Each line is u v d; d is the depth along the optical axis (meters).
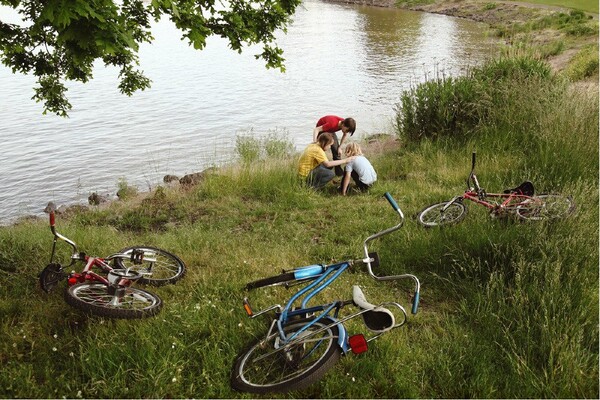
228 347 4.40
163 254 5.98
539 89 11.22
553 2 57.41
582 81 20.91
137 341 4.43
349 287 5.72
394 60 35.97
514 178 8.96
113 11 5.42
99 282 4.90
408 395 4.03
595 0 55.78
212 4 7.58
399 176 10.88
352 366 4.24
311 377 3.80
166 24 64.44
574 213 6.40
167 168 16.62
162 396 3.93
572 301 4.93
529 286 5.18
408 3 74.88
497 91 11.81
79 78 8.95
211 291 5.47
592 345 4.59
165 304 5.12
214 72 35.44
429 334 4.75
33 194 14.71
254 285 4.36
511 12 55.09
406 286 5.86
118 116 24.36
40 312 4.99
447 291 5.70
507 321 4.87
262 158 14.12
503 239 6.10
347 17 65.69
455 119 12.24
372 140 16.25
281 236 7.63
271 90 29.19
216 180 10.34
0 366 4.26
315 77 32.19
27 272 5.95
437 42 42.78
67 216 10.62
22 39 7.25
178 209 9.23
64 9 4.75
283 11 8.19
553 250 5.55
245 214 8.84
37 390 3.96
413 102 12.93
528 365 4.31
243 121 23.02
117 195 13.41
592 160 8.82
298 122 22.58
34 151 19.20
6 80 33.78
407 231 7.14
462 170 9.99
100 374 4.11
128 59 9.31
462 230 6.68
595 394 4.01
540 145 9.33
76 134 21.44
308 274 4.26
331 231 7.64
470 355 4.39
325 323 4.10
